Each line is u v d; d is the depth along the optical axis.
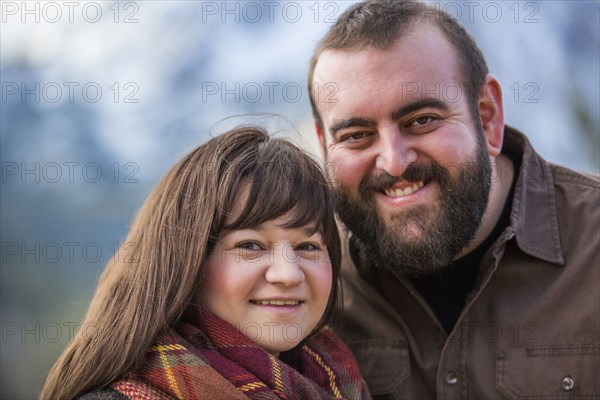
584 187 2.45
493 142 2.45
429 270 2.28
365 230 2.30
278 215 1.91
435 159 2.21
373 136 2.24
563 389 2.24
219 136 2.09
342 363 2.18
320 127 2.51
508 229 2.31
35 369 4.80
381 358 2.40
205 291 1.95
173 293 1.90
